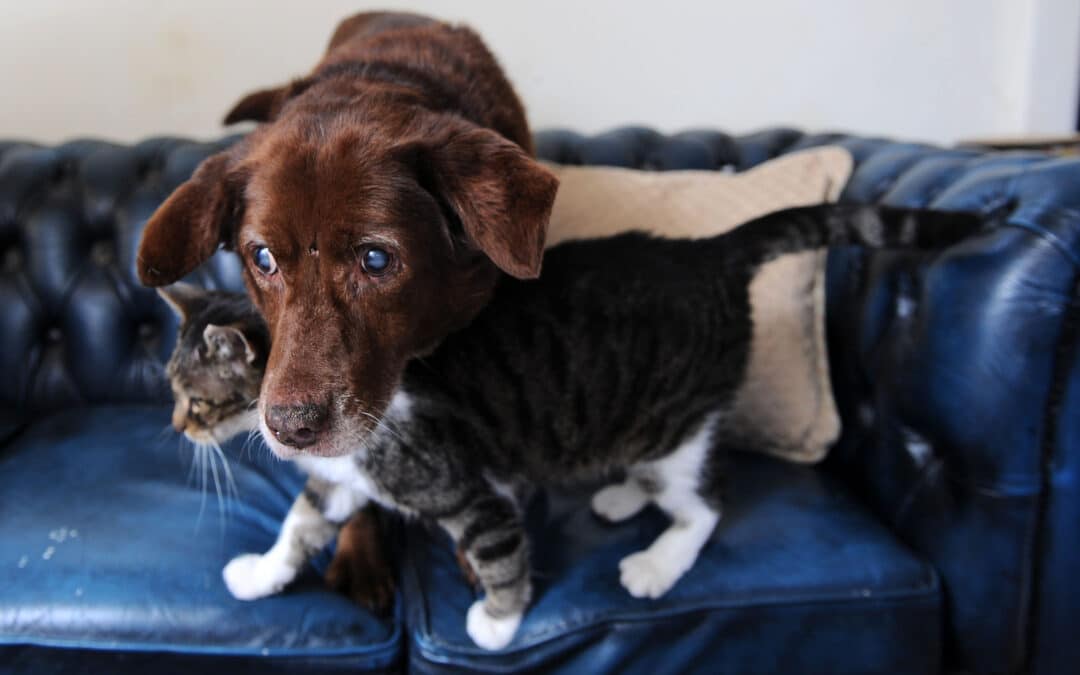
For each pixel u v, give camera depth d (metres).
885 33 1.90
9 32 1.67
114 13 1.69
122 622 0.91
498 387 0.96
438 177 0.73
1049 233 0.86
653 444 1.04
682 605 0.96
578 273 1.01
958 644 1.02
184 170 1.46
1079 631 0.95
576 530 1.11
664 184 1.37
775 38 1.89
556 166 1.44
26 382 1.47
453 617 0.97
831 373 1.33
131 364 1.50
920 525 1.06
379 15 1.44
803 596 0.97
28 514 1.08
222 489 1.18
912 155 1.30
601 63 1.87
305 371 0.70
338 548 1.08
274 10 1.74
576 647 0.94
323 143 0.73
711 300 1.02
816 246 1.02
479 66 1.13
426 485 0.92
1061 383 0.88
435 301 0.81
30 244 1.45
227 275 1.48
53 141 1.76
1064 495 0.90
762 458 1.29
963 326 0.93
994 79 1.95
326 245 0.71
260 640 0.92
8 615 0.91
